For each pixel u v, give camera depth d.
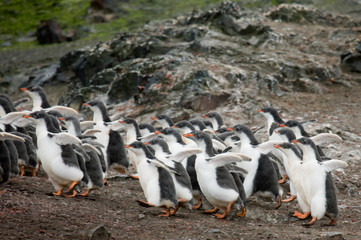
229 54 25.83
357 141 17.62
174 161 11.73
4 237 8.33
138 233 9.56
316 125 18.73
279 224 11.69
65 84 31.94
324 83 24.31
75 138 11.66
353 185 14.86
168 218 11.11
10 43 45.34
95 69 28.47
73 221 9.73
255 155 13.00
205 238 9.60
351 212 12.80
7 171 12.47
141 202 11.11
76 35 44.50
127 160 15.80
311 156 11.60
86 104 16.42
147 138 14.14
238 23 28.69
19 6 53.78
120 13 47.41
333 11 37.94
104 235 8.84
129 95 23.41
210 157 11.68
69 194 12.50
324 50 27.28
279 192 13.06
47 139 11.79
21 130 15.08
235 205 11.66
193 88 21.86
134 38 29.17
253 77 23.09
